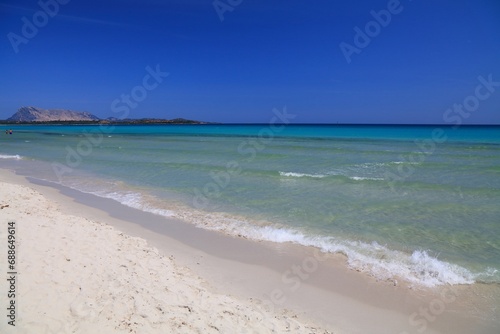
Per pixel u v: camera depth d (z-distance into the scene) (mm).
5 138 49875
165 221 10039
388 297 5996
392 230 9305
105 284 5172
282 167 19594
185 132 71062
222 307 5094
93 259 6121
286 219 10227
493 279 6621
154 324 4277
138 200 12391
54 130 83562
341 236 8859
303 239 8633
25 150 30797
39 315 4125
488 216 10508
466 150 27891
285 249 8023
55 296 4586
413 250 8008
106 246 7027
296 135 56562
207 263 7164
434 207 11445
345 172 17797
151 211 11062
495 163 20328
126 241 7672
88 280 5215
